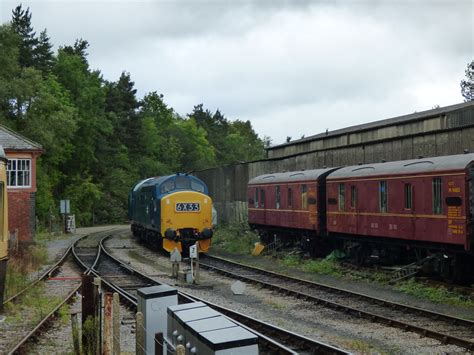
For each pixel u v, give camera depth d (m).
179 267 24.86
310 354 11.32
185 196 30.00
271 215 32.03
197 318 7.24
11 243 28.00
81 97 65.12
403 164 21.92
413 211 20.91
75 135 64.38
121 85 84.12
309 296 17.39
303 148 39.50
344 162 29.84
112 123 77.88
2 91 48.91
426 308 16.16
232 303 17.30
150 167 82.12
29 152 36.03
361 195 24.12
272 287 19.55
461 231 18.52
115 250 34.41
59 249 35.47
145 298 9.57
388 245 23.28
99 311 11.20
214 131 122.06
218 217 44.84
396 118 35.34
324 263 24.83
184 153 94.19
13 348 11.30
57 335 13.08
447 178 19.17
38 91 52.38
